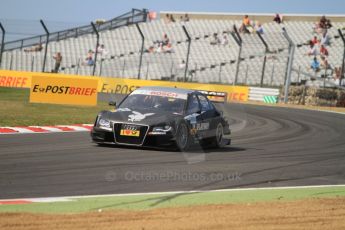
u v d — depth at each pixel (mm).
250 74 110062
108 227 15336
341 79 95250
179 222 16109
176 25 133750
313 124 59688
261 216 17359
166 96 37094
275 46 116312
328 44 113125
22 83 106062
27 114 55812
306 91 93875
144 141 33938
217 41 121500
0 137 38031
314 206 19453
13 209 17750
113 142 34406
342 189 24797
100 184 23281
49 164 27781
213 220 16516
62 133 42875
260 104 88250
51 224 15555
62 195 20750
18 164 27375
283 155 36531
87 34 133875
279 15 126500
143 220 16328
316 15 124812
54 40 132125
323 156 37281
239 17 131750
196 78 111812
